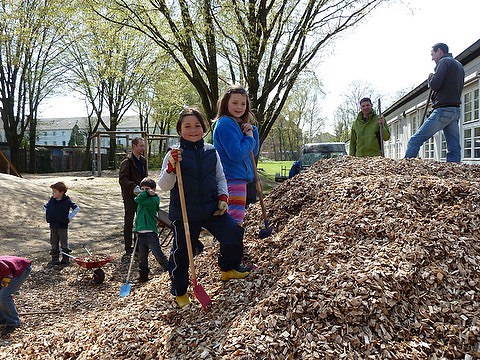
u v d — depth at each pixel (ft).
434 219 12.28
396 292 9.95
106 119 247.09
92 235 31.12
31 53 85.25
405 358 8.78
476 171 17.06
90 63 95.81
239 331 9.96
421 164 17.84
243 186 13.79
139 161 25.80
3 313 15.52
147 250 20.81
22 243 28.37
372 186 14.29
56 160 109.40
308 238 12.76
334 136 225.56
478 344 8.93
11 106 90.89
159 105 117.19
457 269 10.63
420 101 54.39
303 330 9.50
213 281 13.26
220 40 44.21
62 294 19.39
